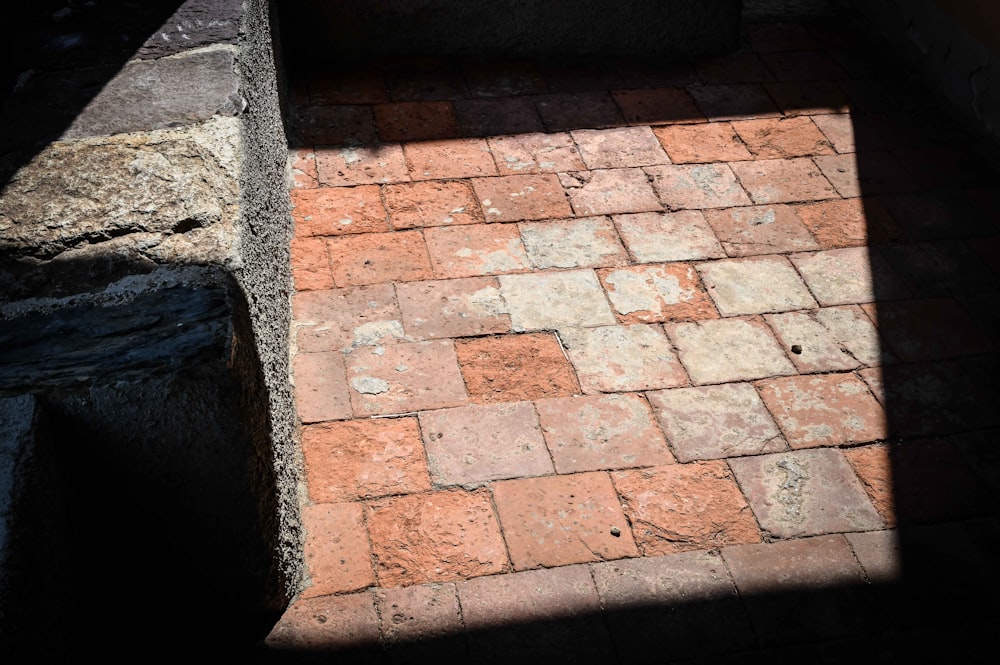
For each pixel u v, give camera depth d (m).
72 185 2.45
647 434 3.41
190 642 2.66
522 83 5.14
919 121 5.05
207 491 2.27
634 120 4.93
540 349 3.70
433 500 3.16
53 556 1.95
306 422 3.37
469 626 2.83
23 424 1.98
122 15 3.15
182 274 2.26
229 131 2.67
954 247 4.29
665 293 3.98
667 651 2.80
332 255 4.04
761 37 5.65
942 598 2.99
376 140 4.68
